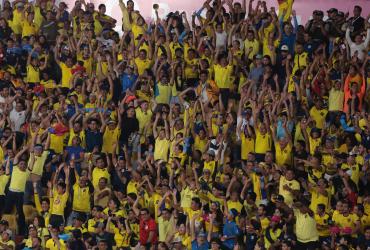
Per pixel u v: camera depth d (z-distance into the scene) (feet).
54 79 279.28
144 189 237.86
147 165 246.27
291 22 291.38
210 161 240.94
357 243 223.92
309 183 235.81
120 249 225.35
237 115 263.08
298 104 260.21
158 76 270.26
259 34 279.08
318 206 227.20
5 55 282.77
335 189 235.81
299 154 246.47
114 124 255.91
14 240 237.45
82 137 254.47
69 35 290.56
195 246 223.10
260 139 247.91
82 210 237.25
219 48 279.28
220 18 283.79
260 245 219.41
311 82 264.93
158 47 277.85
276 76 264.11
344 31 279.08
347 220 226.17
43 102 265.13
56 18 293.02
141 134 258.78
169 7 301.63
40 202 241.14
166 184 235.20
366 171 240.94
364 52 273.95
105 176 242.58
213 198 231.30
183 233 225.97
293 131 251.19
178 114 257.96
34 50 281.13
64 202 236.43
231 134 252.42
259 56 274.77
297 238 222.89
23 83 275.18
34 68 278.46
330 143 244.83
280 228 222.07
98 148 253.44
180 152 247.29
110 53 279.90
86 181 238.07
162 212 230.07
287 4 286.46
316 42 274.98
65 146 254.06
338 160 241.96
